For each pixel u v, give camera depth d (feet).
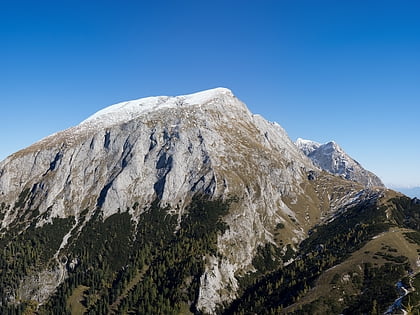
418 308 574.97
